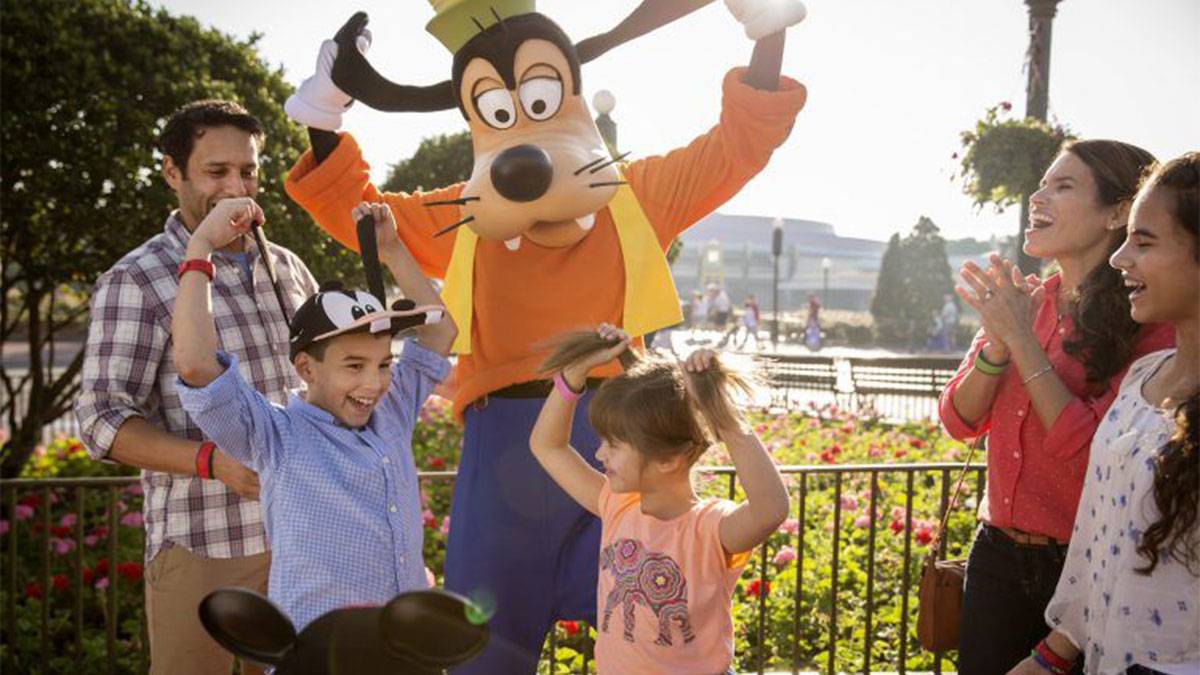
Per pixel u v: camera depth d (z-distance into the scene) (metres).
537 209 2.95
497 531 3.22
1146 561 2.03
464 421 3.39
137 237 7.85
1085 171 2.69
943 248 39.06
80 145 7.55
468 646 1.81
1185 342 2.10
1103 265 2.66
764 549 4.37
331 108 3.33
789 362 15.30
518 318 3.23
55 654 5.23
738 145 3.21
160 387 3.01
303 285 3.39
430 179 16.70
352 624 1.96
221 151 3.06
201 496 3.02
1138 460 2.07
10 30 7.48
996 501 2.80
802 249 103.19
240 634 1.86
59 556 6.48
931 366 13.86
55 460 9.55
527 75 3.05
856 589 5.81
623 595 2.51
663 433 2.42
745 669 5.01
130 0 8.21
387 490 2.52
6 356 23.61
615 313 3.25
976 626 2.86
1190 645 1.99
